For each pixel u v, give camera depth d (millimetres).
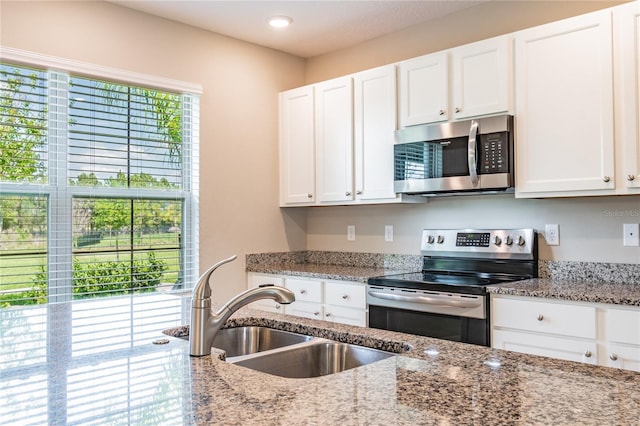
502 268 3004
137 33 3193
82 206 2982
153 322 1737
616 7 2352
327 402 918
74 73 2918
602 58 2383
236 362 1333
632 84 2297
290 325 1768
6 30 2670
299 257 4160
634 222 2574
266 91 3930
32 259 2787
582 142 2445
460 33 3283
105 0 3033
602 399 932
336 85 3582
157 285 3303
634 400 925
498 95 2744
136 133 3227
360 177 3434
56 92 2881
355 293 3104
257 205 3850
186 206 3480
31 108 2789
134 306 2051
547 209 2881
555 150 2535
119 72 3086
